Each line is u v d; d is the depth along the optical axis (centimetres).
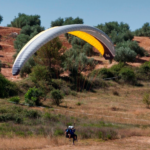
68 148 4759
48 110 9462
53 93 11250
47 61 16350
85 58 18500
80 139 5809
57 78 15900
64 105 11456
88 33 7012
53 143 5138
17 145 4712
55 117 7950
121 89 17162
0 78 12100
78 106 11506
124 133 6606
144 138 6288
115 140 5922
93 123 7931
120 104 13088
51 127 6500
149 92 16975
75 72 17462
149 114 10788
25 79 14312
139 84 18775
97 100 13762
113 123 8394
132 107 12488
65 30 6047
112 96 15625
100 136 6094
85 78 16412
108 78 18475
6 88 11975
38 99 10788
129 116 10062
